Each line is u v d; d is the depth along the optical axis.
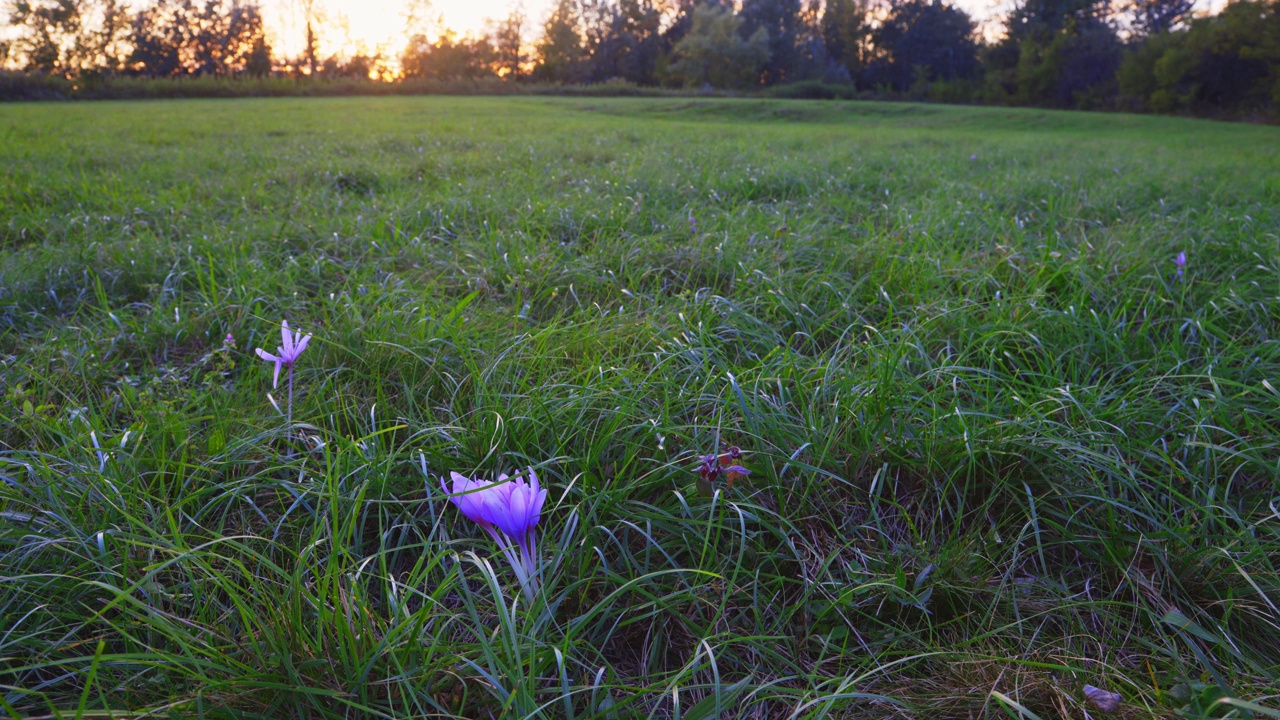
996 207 6.44
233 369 2.95
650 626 1.73
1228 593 1.84
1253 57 42.44
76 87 45.12
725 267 4.24
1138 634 1.79
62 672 1.55
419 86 55.75
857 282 3.84
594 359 2.77
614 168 8.82
